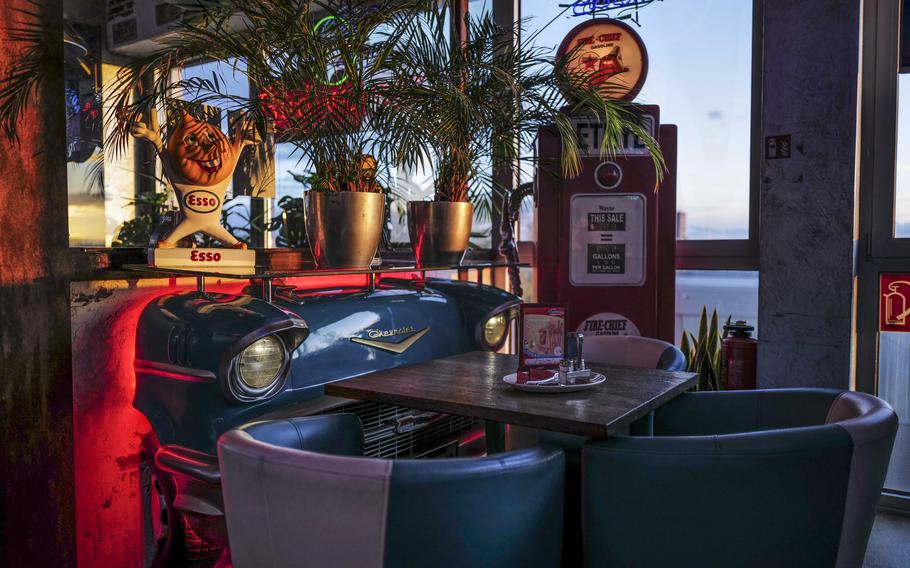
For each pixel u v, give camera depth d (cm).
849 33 289
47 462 206
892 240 302
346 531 121
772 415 193
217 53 226
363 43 235
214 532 178
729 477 136
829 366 300
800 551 140
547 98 291
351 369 220
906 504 303
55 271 200
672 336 330
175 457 182
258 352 183
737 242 340
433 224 274
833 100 294
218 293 213
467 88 274
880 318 307
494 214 379
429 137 260
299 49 225
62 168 203
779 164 306
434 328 254
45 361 203
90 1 222
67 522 203
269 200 335
